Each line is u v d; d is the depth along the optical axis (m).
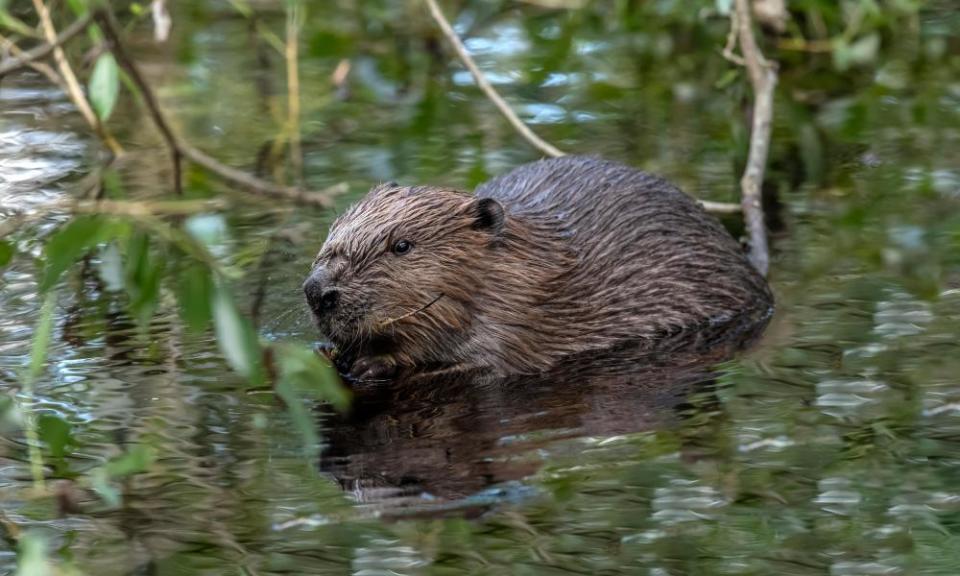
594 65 18.80
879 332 10.87
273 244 12.77
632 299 11.40
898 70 18.41
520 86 17.88
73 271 12.29
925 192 13.96
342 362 10.81
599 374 10.55
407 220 10.88
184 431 9.26
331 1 20.88
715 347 10.91
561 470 8.68
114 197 13.59
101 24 9.60
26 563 6.41
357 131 16.17
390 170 14.67
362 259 10.73
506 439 9.23
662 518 8.01
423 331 10.85
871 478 8.47
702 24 19.61
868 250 12.62
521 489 8.42
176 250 11.93
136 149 15.38
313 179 14.41
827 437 9.07
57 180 14.30
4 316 11.28
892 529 7.83
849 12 18.84
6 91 17.69
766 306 11.62
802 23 19.88
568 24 19.83
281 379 7.54
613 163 12.21
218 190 14.14
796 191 14.27
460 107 17.06
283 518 8.04
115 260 11.09
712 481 8.48
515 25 20.23
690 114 16.75
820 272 12.22
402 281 10.74
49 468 8.69
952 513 8.02
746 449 8.92
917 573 7.38
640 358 10.83
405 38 19.62
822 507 8.10
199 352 10.65
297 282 11.98
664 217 11.80
